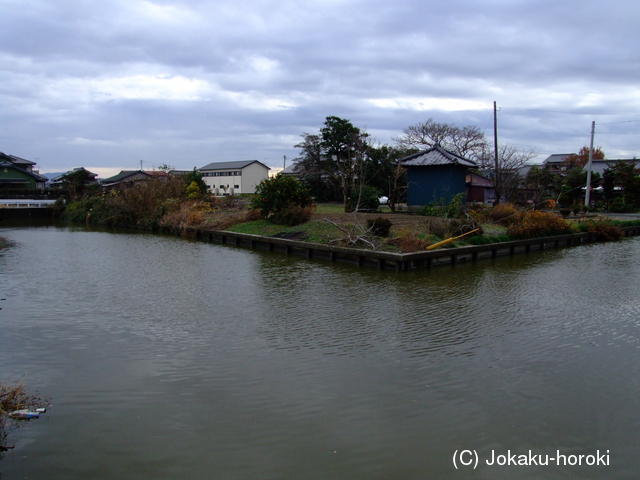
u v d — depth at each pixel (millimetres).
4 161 54250
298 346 7699
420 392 6098
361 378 6484
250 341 7926
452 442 5004
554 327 8914
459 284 12484
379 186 33188
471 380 6488
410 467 4582
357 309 9906
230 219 24594
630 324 9148
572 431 5266
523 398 5996
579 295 11422
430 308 10055
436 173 25641
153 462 4625
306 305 10203
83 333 8312
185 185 34000
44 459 4660
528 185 38188
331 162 39094
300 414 5504
